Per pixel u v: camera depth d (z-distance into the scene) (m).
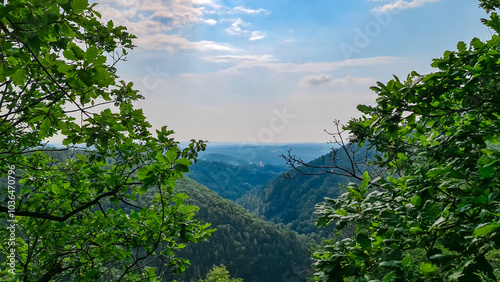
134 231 5.05
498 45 2.62
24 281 5.32
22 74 2.21
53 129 4.72
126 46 4.74
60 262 5.21
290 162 4.27
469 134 2.67
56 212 5.29
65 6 1.98
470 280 1.64
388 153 3.85
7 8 1.85
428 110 2.82
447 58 2.78
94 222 4.87
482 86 2.60
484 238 1.88
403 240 2.20
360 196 2.68
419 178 2.52
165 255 5.13
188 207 4.61
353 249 2.39
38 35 2.03
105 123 2.33
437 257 1.86
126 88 3.94
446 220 2.23
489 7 3.89
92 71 2.08
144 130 4.78
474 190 2.16
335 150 4.24
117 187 4.64
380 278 2.14
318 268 2.38
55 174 5.46
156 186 3.69
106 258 4.98
